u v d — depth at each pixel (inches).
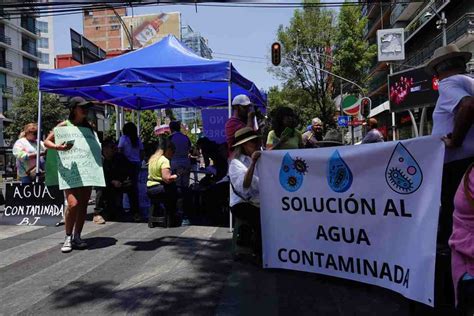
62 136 227.1
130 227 302.2
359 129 1486.2
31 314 150.3
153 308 154.1
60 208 313.6
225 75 276.5
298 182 155.6
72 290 172.9
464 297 101.5
